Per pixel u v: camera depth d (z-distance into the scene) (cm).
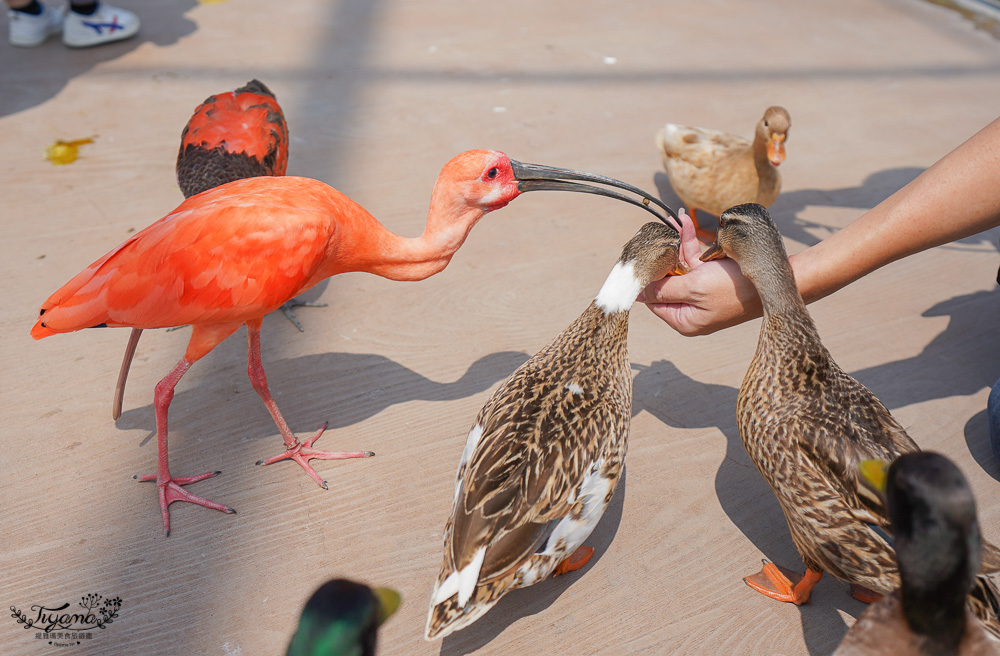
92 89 170
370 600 57
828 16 232
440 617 74
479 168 96
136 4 213
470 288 126
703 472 99
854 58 206
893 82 194
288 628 83
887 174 158
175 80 176
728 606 86
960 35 222
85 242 129
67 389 106
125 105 166
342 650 55
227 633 82
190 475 96
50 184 141
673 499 96
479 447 83
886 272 134
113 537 90
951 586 62
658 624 84
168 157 150
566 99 178
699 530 93
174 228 88
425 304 123
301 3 223
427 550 90
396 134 162
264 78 179
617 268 90
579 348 89
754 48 209
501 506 77
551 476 80
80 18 183
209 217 88
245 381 109
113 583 86
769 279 85
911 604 63
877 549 76
